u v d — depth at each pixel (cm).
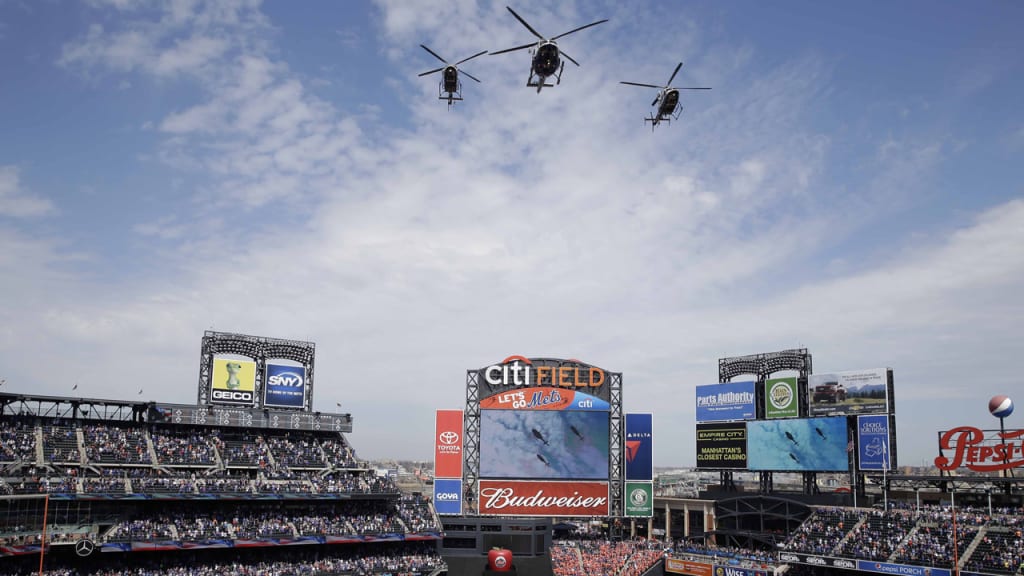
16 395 10262
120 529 9600
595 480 12975
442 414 13000
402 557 11781
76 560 9562
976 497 12081
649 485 13150
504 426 13050
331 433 13162
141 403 11188
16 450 9750
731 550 12719
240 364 12012
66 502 9350
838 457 12206
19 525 8819
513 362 13338
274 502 11381
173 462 10825
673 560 12419
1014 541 9962
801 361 13012
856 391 12188
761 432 13125
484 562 12250
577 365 13388
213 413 11556
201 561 10356
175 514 10362
